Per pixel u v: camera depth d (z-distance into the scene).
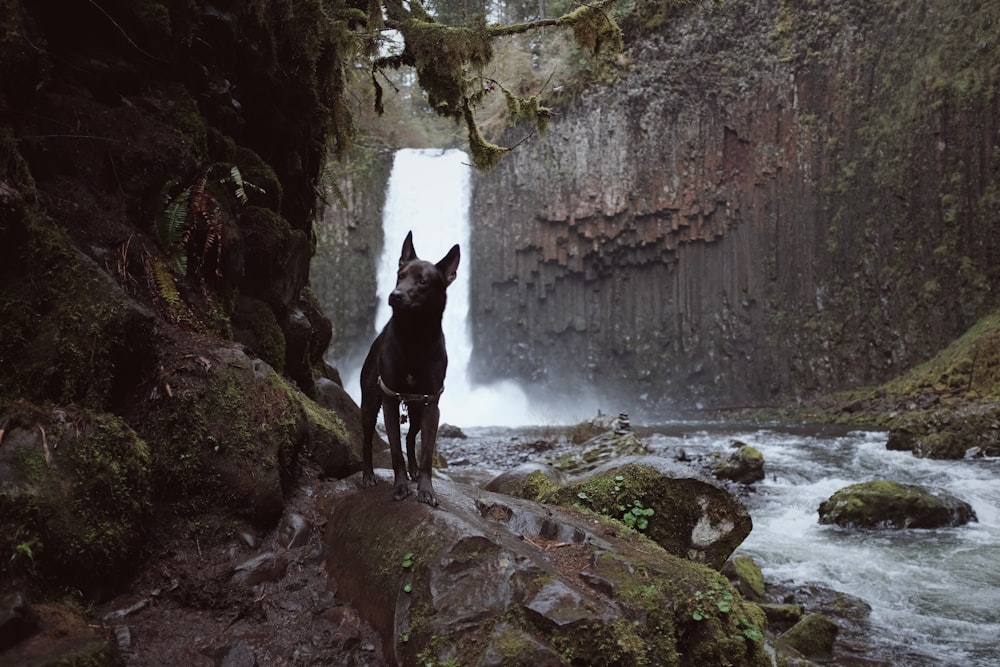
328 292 40.53
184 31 5.77
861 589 7.82
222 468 3.88
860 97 30.67
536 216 39.41
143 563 3.46
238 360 4.36
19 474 3.01
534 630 3.08
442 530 3.48
